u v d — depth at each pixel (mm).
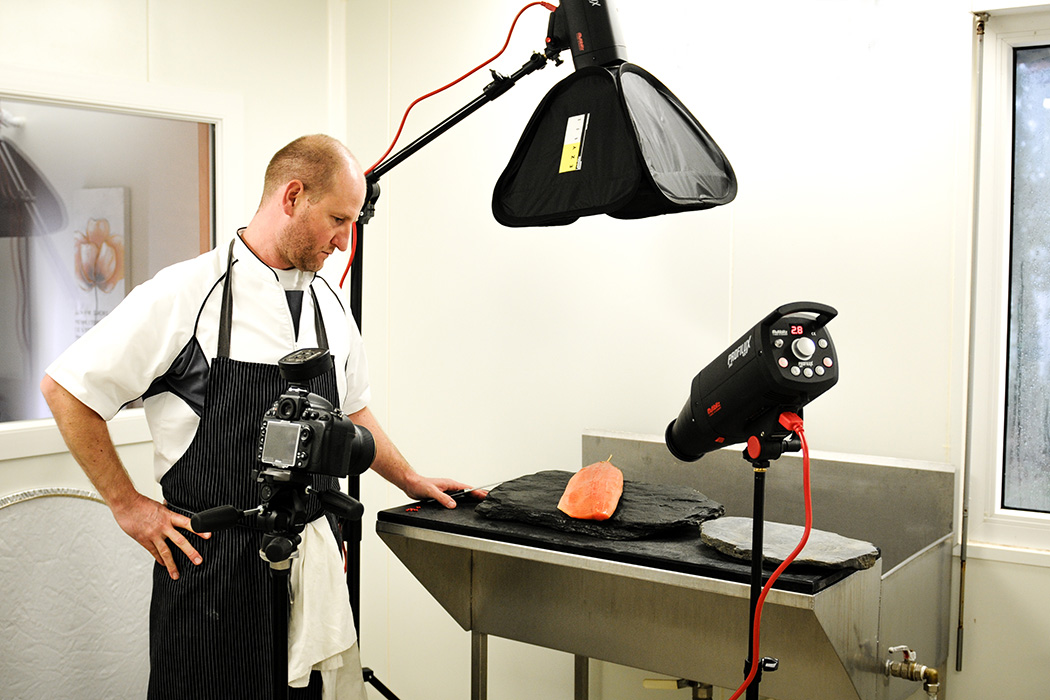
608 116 1753
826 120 2266
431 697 3039
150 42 2674
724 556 1590
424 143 2043
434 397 2996
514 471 2828
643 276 2547
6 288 2418
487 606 2262
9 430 2387
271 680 1792
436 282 2971
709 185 1824
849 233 2248
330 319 2020
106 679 2535
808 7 2273
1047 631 2059
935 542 1988
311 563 1850
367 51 3123
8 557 2359
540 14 2707
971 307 2113
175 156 2773
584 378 2672
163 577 1846
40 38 2441
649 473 2465
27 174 2449
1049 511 2154
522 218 1856
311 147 1854
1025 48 2127
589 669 2666
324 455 1380
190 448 1806
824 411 2299
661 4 2475
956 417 2129
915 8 2148
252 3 2932
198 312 1814
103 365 1718
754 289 2381
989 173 2117
